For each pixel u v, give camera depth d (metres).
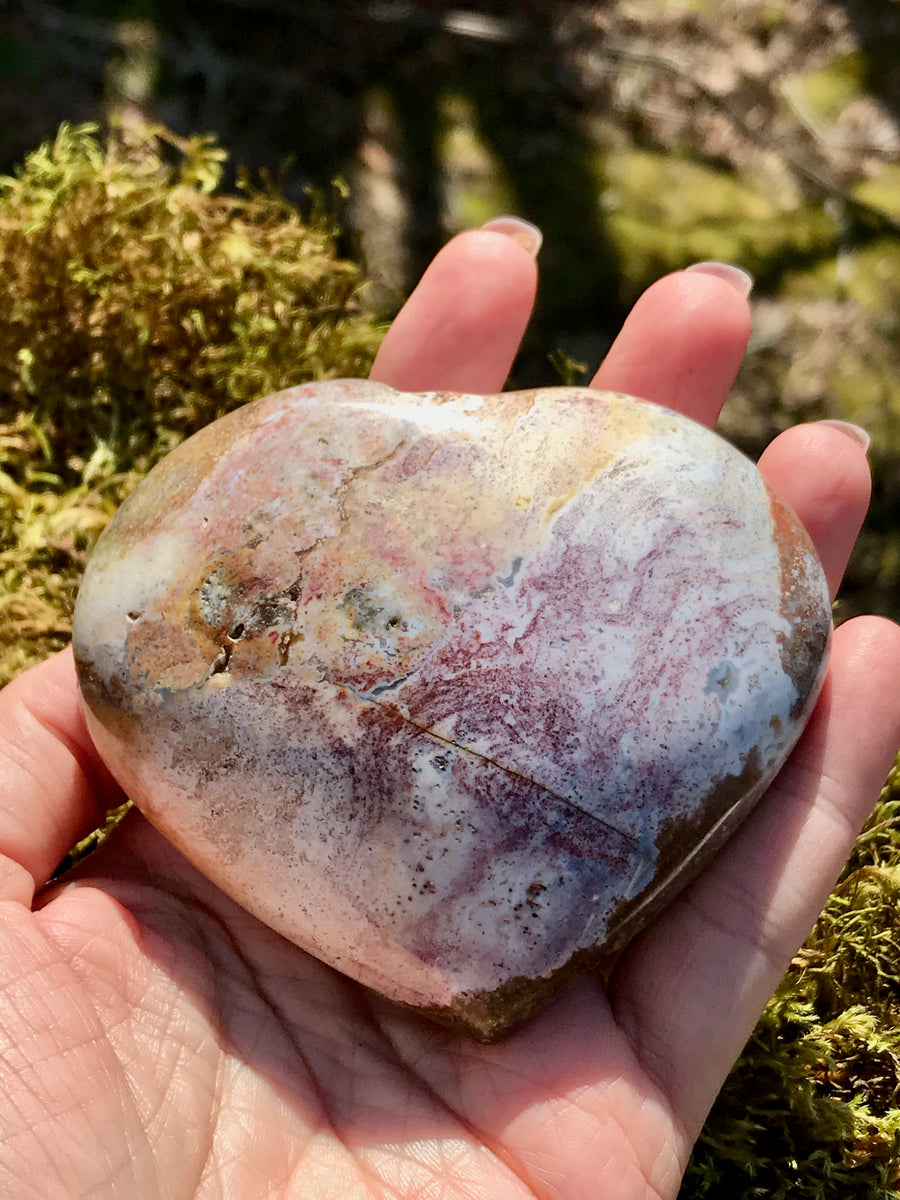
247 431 0.13
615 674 0.12
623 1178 0.11
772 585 0.12
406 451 0.12
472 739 0.11
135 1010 0.12
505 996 0.12
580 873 0.11
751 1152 0.14
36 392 0.19
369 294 0.26
